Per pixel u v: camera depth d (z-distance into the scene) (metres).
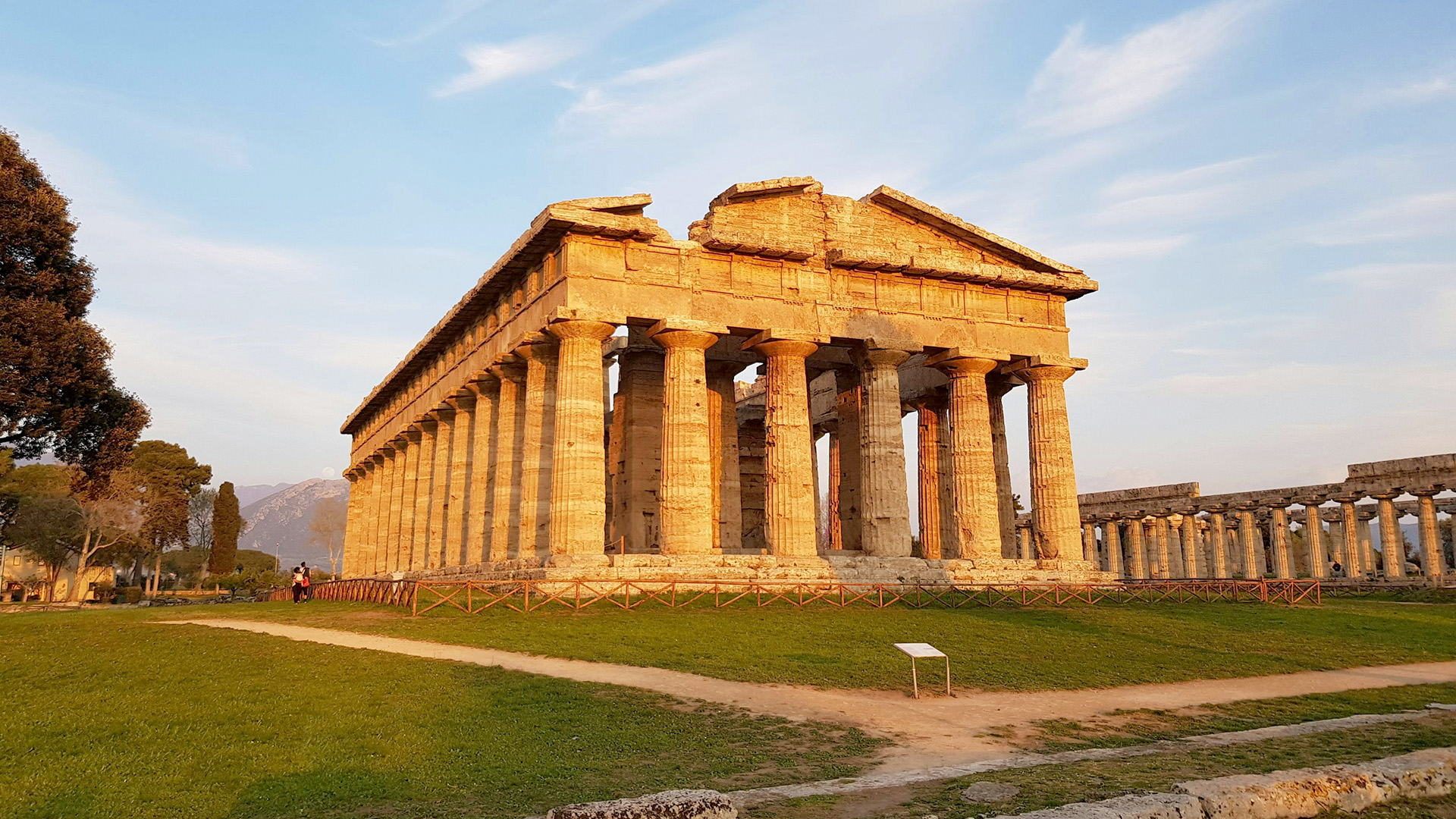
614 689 19.67
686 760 15.03
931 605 34.38
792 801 12.25
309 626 29.22
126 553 93.38
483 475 46.34
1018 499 91.94
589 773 14.31
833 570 38.53
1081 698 20.56
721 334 40.91
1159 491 76.75
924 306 43.88
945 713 18.62
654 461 49.12
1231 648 27.36
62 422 54.28
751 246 39.81
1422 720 18.25
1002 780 13.11
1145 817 10.42
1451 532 89.00
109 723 16.75
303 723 16.78
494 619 28.55
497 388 47.12
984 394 44.56
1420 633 31.72
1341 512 70.44
